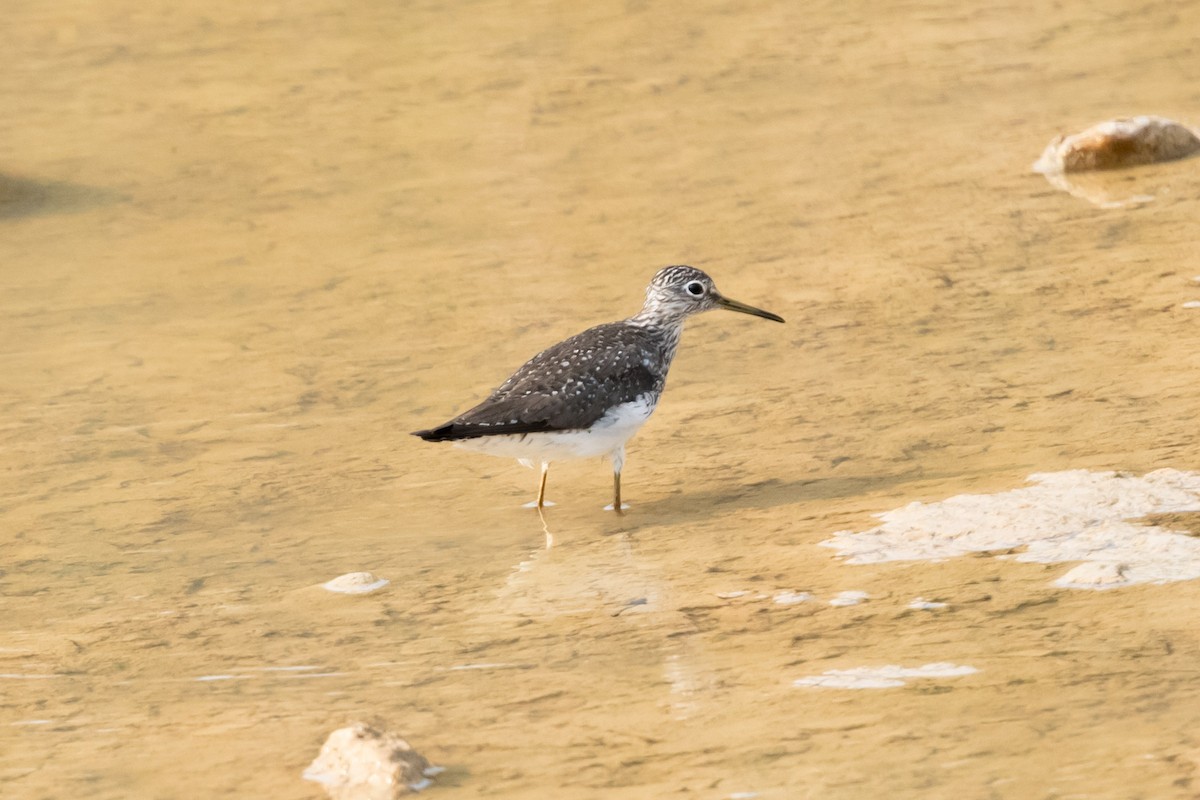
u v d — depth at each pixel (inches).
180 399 618.2
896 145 912.9
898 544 439.2
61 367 659.4
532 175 906.7
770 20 1227.2
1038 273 684.7
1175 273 663.1
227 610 433.1
